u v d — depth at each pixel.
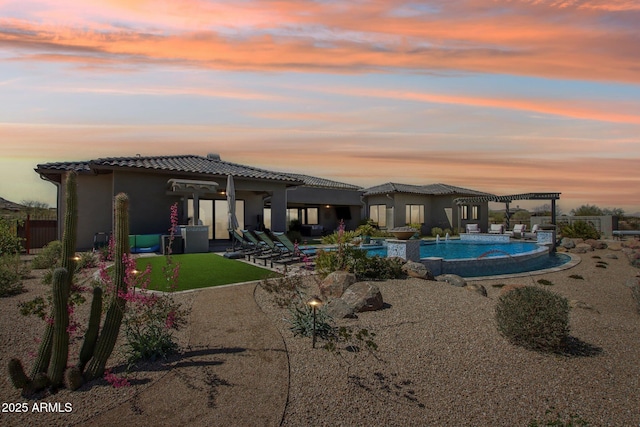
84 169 18.88
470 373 5.49
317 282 9.47
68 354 5.34
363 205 34.91
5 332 6.53
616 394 5.12
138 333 5.91
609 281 13.74
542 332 6.31
